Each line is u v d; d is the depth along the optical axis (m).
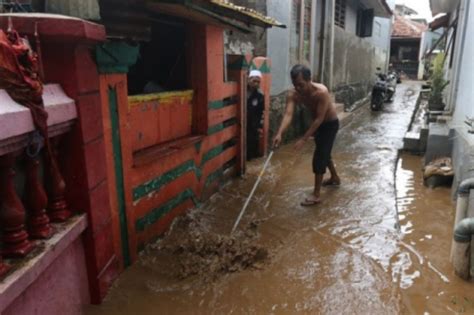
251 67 6.74
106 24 2.86
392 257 3.55
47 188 2.35
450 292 3.01
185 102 4.34
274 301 2.90
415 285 3.11
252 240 3.89
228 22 4.00
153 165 3.50
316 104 4.68
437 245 3.79
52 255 2.12
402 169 6.77
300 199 5.07
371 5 15.38
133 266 3.24
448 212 4.69
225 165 5.64
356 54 16.22
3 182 1.91
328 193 5.30
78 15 2.80
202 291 3.00
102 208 2.70
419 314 2.76
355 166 6.69
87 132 2.45
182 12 3.54
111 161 2.84
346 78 14.98
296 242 3.86
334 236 3.99
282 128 4.86
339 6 13.09
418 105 15.79
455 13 10.48
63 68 2.30
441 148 6.19
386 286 3.09
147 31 3.25
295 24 9.19
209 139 4.75
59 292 2.29
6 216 1.93
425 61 26.89
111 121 2.81
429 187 5.69
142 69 4.88
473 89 5.13
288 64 8.82
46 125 2.01
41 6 2.96
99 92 2.61
